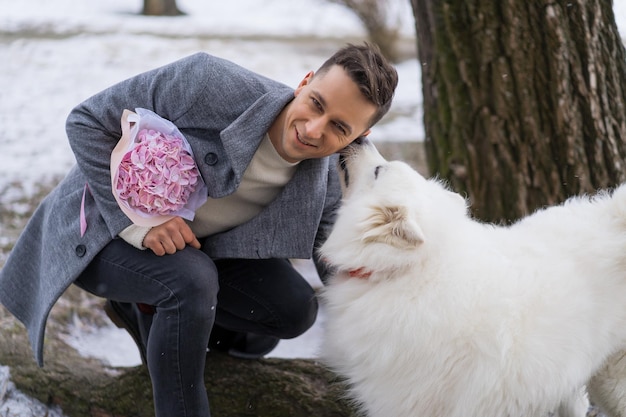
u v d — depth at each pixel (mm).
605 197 3010
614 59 3910
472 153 4055
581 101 3854
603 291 2760
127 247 2676
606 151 3898
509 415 2645
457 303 2602
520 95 3891
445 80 4078
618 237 2816
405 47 12633
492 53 3902
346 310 2791
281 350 3936
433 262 2643
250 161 2605
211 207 2789
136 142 2572
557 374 2621
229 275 3006
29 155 6367
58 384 3277
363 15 11461
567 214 2973
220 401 3229
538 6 3795
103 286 2750
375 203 2666
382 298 2678
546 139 3898
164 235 2607
